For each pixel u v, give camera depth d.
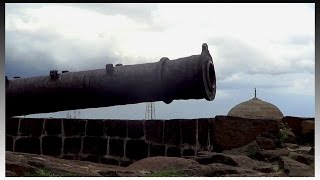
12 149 12.52
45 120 12.44
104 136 12.06
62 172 6.19
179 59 8.18
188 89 7.97
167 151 11.16
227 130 10.03
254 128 9.98
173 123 11.12
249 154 9.70
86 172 6.33
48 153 12.34
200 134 10.58
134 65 8.57
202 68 7.79
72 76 9.01
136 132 11.73
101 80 8.68
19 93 9.37
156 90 8.24
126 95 8.59
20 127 12.55
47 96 9.22
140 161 7.92
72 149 12.24
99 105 9.10
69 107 9.36
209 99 8.02
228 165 7.59
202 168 7.07
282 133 9.93
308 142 10.64
